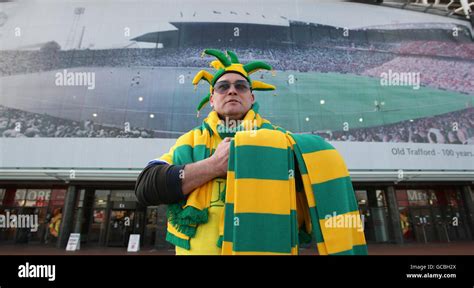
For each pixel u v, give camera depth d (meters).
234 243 0.88
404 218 13.29
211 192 1.04
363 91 13.27
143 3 13.98
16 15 13.82
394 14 14.62
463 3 15.81
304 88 12.99
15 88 12.86
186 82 12.91
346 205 0.96
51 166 11.89
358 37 14.05
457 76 14.10
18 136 12.24
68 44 13.41
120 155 12.02
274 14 13.95
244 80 1.29
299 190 1.08
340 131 12.62
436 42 14.45
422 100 13.50
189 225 1.01
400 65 13.84
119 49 13.30
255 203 0.91
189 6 13.91
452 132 13.23
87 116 12.49
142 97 12.72
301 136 1.09
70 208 12.30
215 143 1.19
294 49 13.50
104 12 13.84
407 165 12.48
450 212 13.40
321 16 14.15
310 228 1.08
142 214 12.70
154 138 12.23
